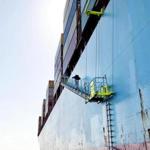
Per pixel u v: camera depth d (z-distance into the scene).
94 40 22.09
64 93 38.31
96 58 21.14
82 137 24.89
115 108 15.98
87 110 23.33
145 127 11.71
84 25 26.25
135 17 13.58
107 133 17.12
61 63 45.97
